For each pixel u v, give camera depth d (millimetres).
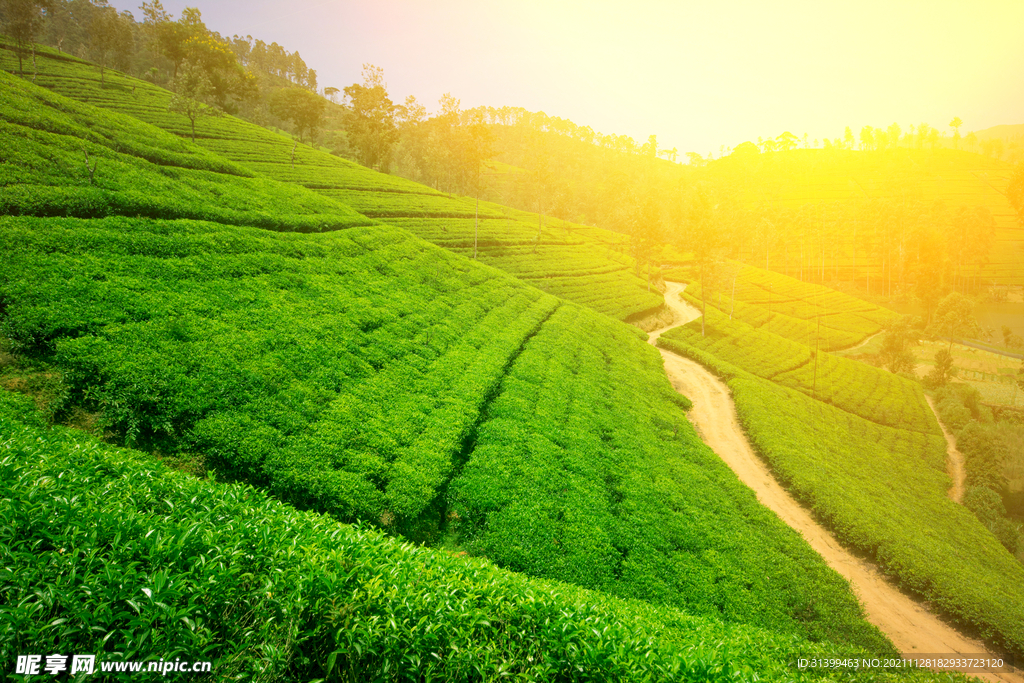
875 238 160375
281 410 22031
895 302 135375
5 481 7957
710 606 20453
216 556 7180
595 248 114062
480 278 54719
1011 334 99438
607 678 7570
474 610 8016
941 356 76562
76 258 25578
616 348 52812
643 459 31031
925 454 50938
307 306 32094
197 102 87000
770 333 88250
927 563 26453
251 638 6535
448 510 21531
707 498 29109
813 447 42000
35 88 49125
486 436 26984
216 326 25578
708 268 84938
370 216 82688
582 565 20562
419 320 37625
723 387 55094
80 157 37406
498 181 182875
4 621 5656
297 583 7031
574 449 28891
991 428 54562
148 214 35125
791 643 16094
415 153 147250
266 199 48344
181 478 11359
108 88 93562
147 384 19656
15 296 21172
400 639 7051
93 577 6270
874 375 76375
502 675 7273
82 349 19969
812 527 30406
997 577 28109
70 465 10094
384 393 26875
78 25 147250
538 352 41219
